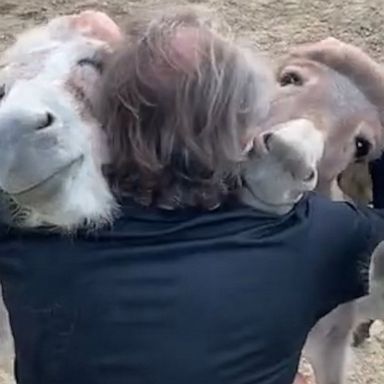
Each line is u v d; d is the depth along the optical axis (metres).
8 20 3.88
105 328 1.50
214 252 1.51
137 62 1.46
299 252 1.54
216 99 1.45
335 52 1.71
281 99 1.67
